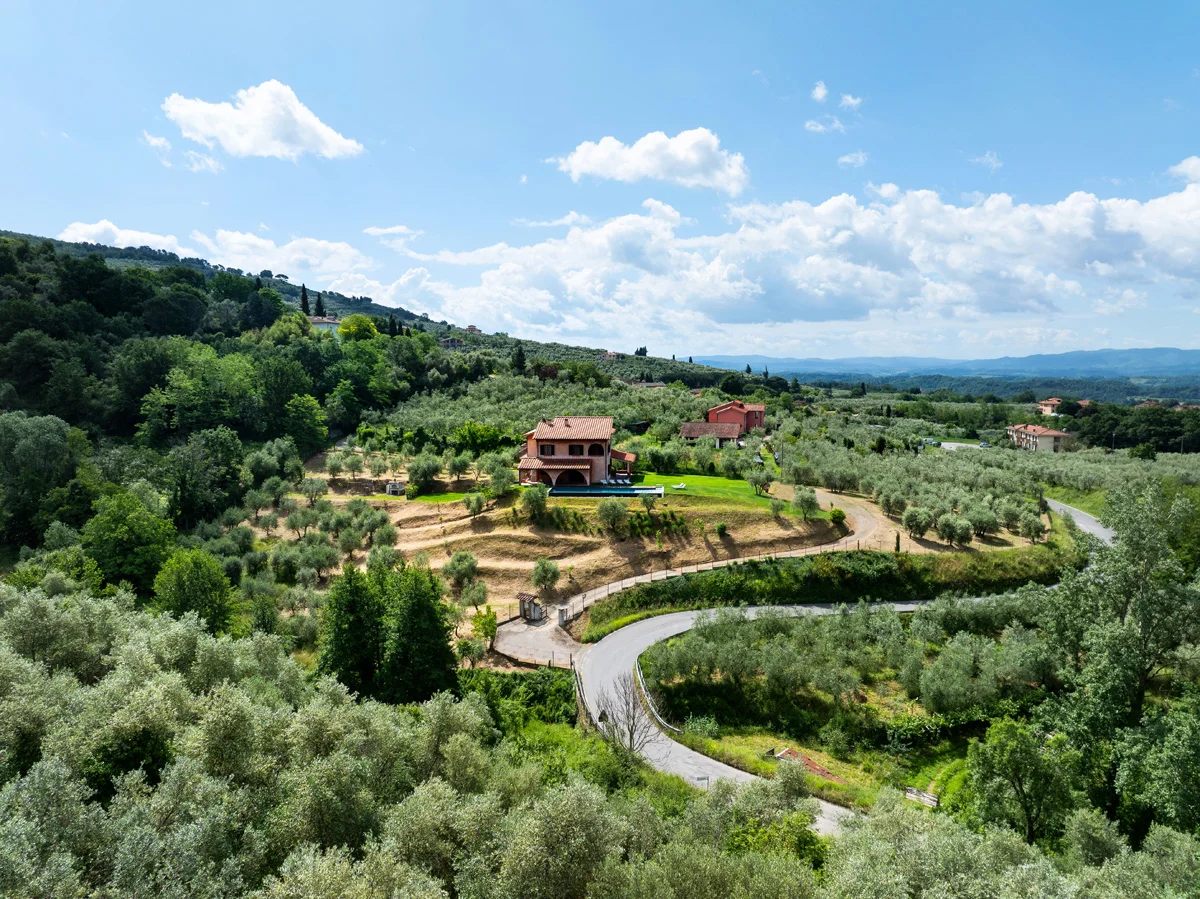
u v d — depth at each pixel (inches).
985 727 1925.4
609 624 2393.0
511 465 3828.7
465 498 3267.7
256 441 4542.3
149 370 4623.5
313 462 4498.0
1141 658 1587.1
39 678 1187.9
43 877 660.7
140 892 690.8
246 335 6530.5
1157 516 1651.1
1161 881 1013.2
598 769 1454.2
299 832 902.4
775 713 1969.7
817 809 1217.4
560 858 861.2
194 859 744.3
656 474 3747.5
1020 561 2719.0
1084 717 1574.8
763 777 1569.9
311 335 7091.5
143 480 3474.4
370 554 2920.8
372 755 1144.2
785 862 856.3
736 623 2261.3
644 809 1107.9
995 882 839.1
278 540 3309.5
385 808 1008.9
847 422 6156.5
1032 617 2268.7
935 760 1803.6
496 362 7239.2
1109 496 1782.7
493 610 2497.5
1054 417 7844.5
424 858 901.8
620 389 6387.8
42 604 1508.4
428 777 1187.9
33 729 1028.5
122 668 1267.2
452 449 4097.0
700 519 2970.0
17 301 4800.7
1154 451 5541.3
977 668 2080.5
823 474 3609.7
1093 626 1675.7
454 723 1253.7
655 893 782.5
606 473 3553.2
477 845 924.6
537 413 4916.3
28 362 4387.3
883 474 3607.3
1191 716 1314.0
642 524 2942.9
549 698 1959.9
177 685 1181.7
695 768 1617.9
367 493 3794.3
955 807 1523.1
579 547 2886.3
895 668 2122.3
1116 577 1656.0
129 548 2834.6
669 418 4955.7
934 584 2613.2
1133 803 1487.5
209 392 4503.0
